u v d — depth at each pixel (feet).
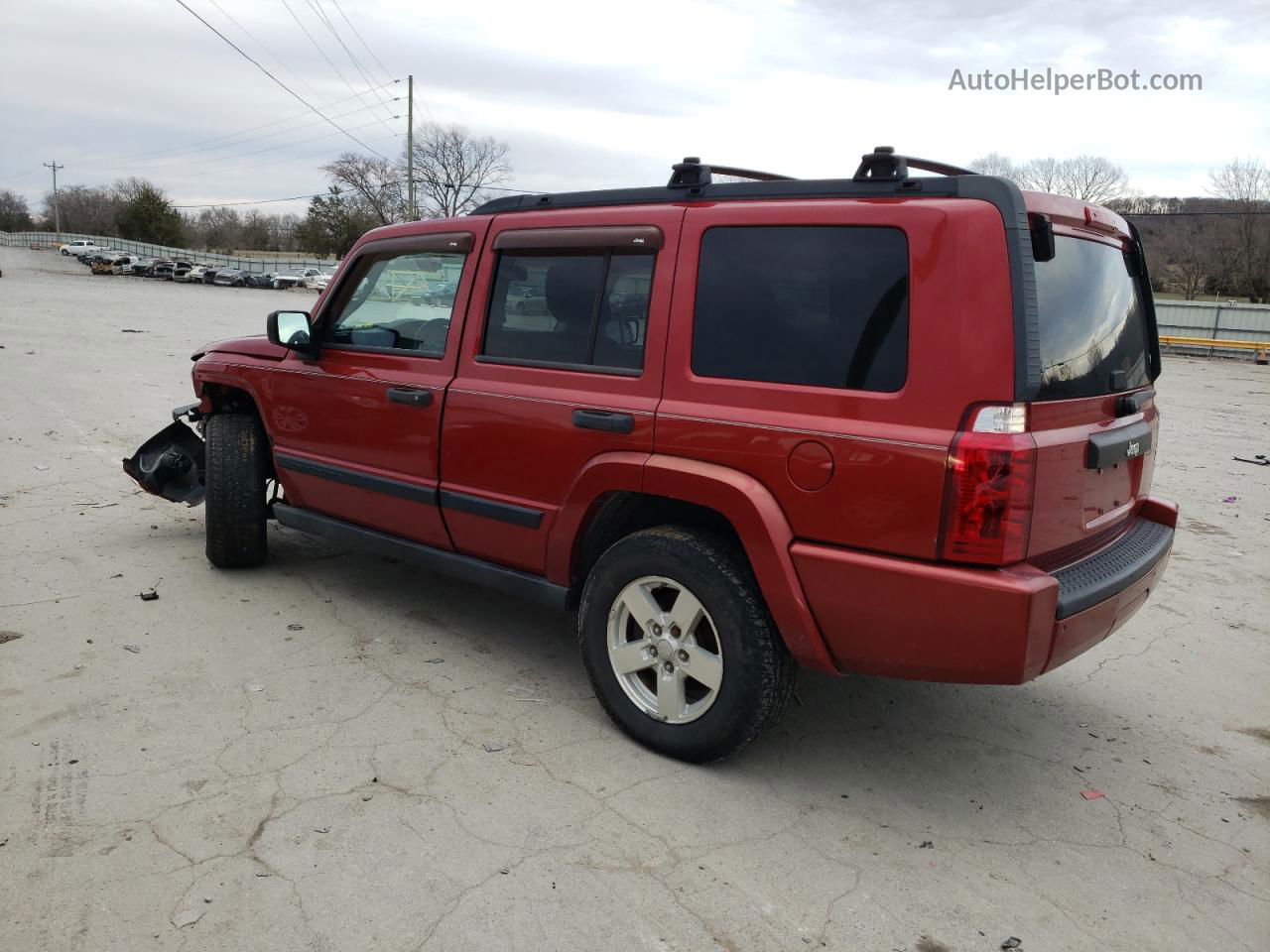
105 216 417.28
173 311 99.04
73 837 8.89
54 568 16.66
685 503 10.77
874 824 9.87
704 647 10.68
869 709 12.73
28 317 79.15
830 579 9.32
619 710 11.22
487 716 11.84
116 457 26.27
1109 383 10.41
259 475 16.43
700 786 10.39
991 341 8.53
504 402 12.03
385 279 14.05
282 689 12.31
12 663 12.65
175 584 16.14
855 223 9.41
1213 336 106.83
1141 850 9.64
